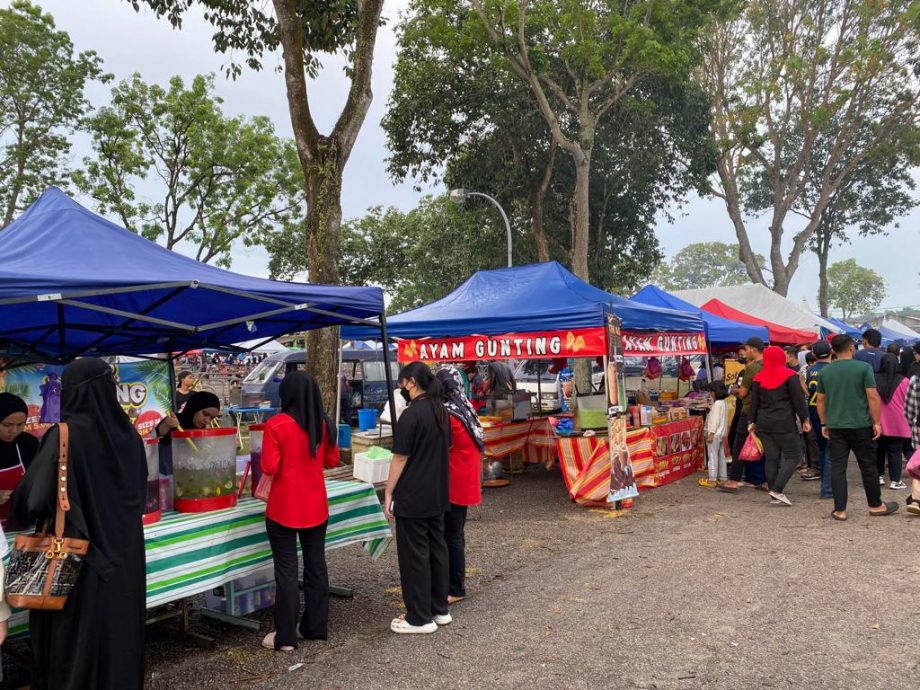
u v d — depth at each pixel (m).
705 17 20.12
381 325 5.75
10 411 3.87
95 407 3.12
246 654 4.43
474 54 21.02
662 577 5.76
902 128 28.88
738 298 16.80
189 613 5.23
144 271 4.28
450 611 5.15
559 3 19.98
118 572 3.11
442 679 4.01
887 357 9.27
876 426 7.47
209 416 5.11
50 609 2.93
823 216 37.75
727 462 11.12
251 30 11.92
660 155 24.94
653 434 9.88
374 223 40.53
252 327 6.02
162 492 4.33
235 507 4.49
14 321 5.22
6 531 3.58
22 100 25.77
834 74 27.89
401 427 4.69
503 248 28.33
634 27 18.98
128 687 3.12
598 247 26.25
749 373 9.34
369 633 4.77
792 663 4.09
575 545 6.95
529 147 24.53
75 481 3.00
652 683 3.89
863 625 4.62
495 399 11.18
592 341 8.26
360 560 6.71
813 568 5.85
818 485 9.86
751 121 28.27
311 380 4.50
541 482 10.45
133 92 26.92
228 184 29.39
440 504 4.76
